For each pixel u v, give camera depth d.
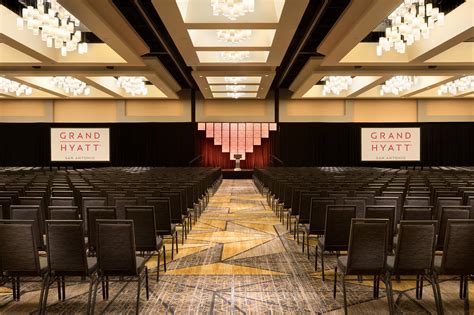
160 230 6.66
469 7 9.37
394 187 8.32
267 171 16.38
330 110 24.59
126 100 24.50
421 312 4.52
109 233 4.25
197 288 5.30
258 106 24.75
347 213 5.30
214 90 20.86
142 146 24.53
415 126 23.97
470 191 7.53
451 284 5.44
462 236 4.13
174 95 22.30
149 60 14.12
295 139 24.72
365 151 24.08
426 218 5.43
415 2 9.73
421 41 12.12
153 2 8.33
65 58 13.52
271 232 8.96
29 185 9.12
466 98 23.69
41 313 4.33
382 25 12.50
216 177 18.73
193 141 24.62
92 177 11.87
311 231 6.52
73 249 4.23
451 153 24.05
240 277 5.77
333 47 11.99
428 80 18.44
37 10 8.61
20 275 4.28
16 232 4.20
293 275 5.86
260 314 4.45
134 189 8.34
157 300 4.87
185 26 9.92
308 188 8.28
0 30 9.70
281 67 18.25
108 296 5.00
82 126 24.06
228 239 8.27
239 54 13.39
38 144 24.02
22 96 22.22
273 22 9.71
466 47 13.32
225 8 8.05
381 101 24.38
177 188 8.54
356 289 5.26
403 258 4.18
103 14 9.46
